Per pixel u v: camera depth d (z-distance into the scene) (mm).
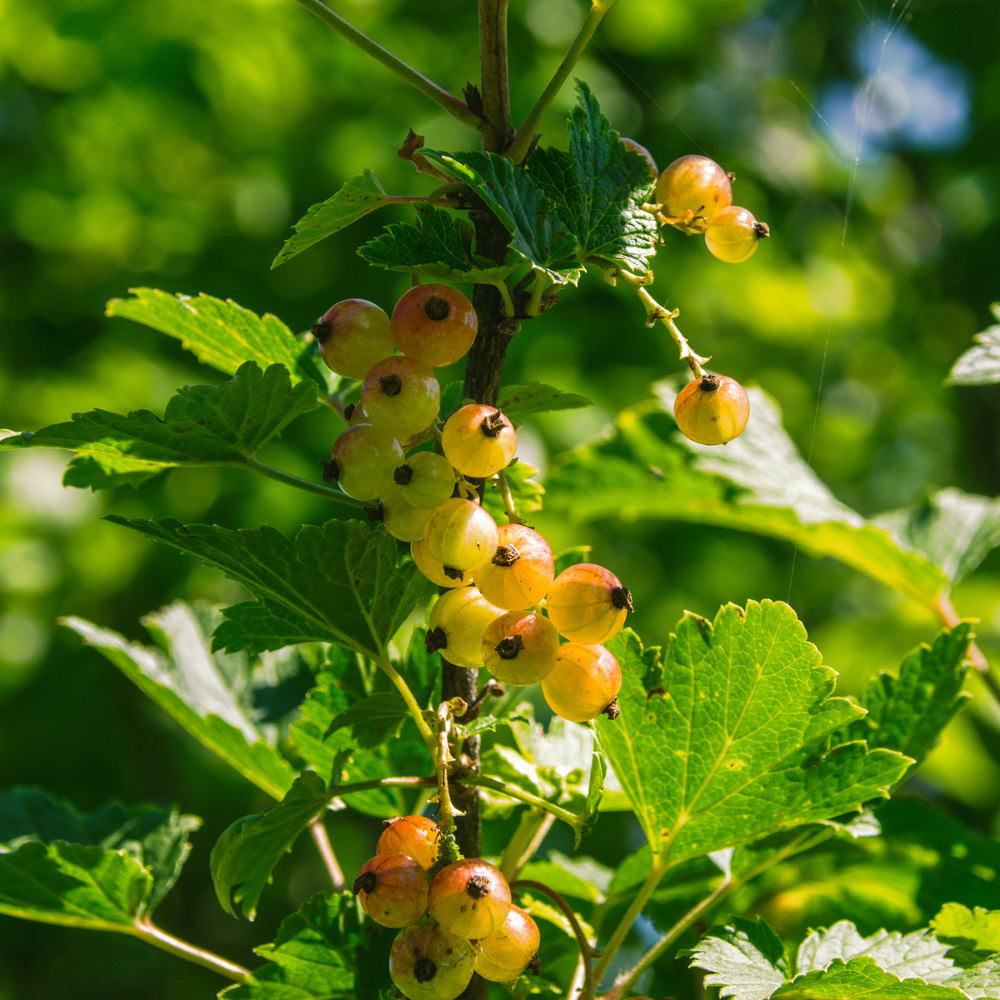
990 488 1064
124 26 915
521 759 367
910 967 349
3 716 967
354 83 988
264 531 342
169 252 996
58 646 973
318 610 351
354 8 973
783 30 1121
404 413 339
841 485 1293
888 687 385
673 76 1073
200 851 979
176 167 1008
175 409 348
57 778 974
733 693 356
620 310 958
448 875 328
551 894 356
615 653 359
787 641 351
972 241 1187
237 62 938
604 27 1026
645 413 519
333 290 925
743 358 1134
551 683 337
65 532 963
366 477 341
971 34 1118
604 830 638
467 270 343
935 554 481
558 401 364
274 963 358
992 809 818
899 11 791
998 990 336
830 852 406
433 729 348
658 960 400
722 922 361
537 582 333
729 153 1051
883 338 1254
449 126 956
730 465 500
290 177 977
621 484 532
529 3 980
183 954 391
